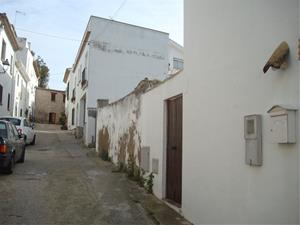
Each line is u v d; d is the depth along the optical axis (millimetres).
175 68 28516
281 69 3785
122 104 12383
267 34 4066
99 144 16953
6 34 20531
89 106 22062
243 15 4590
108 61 22859
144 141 9305
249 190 4305
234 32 4812
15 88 26219
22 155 12539
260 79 4172
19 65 27125
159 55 24422
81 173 10812
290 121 3570
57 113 47688
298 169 3488
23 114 33219
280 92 3807
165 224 6027
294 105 3598
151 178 8438
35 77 46531
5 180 9062
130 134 10922
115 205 7156
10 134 10648
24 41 35344
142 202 7496
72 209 6699
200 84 5922
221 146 5086
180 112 7215
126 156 11336
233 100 4781
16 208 6531
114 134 13648
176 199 7195
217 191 5156
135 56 23672
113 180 9812
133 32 23781
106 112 15617
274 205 3818
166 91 7715
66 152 17375
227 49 5004
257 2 4281
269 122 3957
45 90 46906
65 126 36469
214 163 5289
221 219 5008
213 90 5414
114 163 13234
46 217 6102
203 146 5711
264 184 4008
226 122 4961
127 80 23234
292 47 3643
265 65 3826
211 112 5457
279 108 3674
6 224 5613
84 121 24453
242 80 4566
